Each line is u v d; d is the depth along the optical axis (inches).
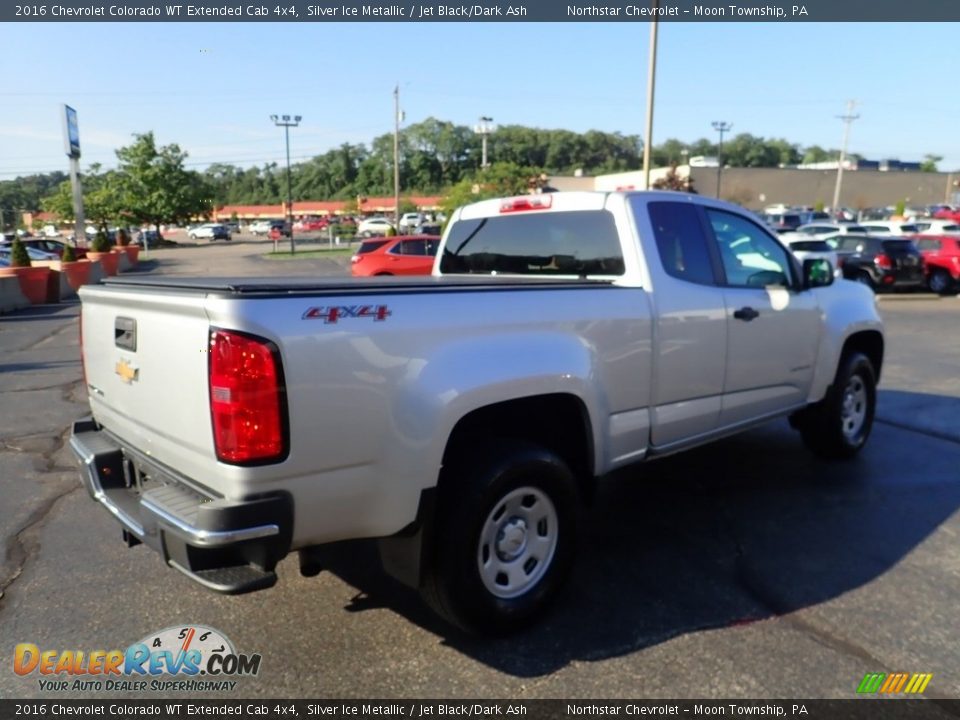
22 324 600.4
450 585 117.3
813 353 199.2
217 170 6801.2
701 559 155.9
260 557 99.0
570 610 134.6
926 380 347.9
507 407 126.4
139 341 114.5
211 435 98.7
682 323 155.1
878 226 1197.1
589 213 161.5
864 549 160.2
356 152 6314.0
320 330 100.7
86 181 2664.9
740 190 2947.8
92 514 183.2
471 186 1739.7
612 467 145.1
